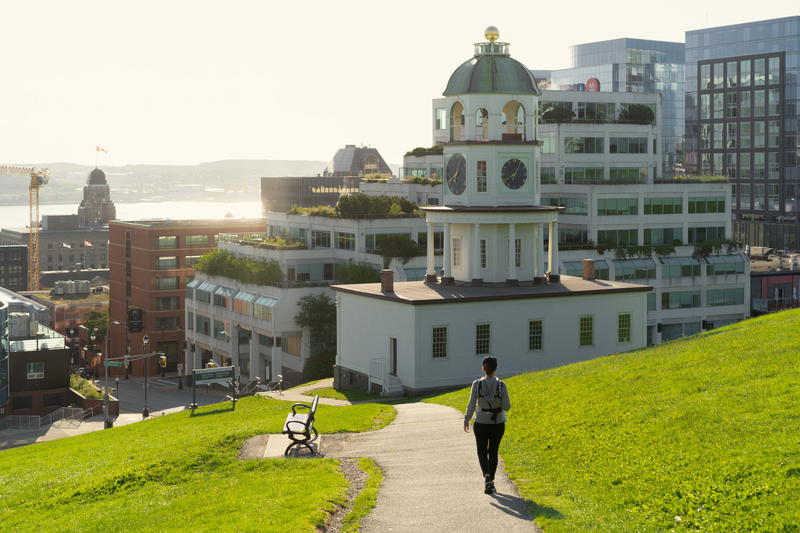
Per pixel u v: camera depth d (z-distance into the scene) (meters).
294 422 30.78
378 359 65.12
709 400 27.06
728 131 182.38
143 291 172.88
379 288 68.75
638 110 139.12
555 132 133.12
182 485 26.31
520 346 64.12
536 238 68.69
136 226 174.88
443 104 149.00
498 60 67.19
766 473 19.52
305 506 21.25
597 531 18.02
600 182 132.50
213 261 136.12
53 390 133.75
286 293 113.06
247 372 132.00
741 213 181.62
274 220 142.50
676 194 127.94
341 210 121.62
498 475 23.95
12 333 142.75
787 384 26.67
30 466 35.44
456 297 62.16
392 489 23.03
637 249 123.31
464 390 51.03
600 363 42.88
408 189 141.25
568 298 65.56
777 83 173.62
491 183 66.50
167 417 56.66
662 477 20.94
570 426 28.30
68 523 22.98
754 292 131.25
